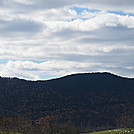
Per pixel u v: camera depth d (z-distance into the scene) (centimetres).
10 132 17875
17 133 18300
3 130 17900
